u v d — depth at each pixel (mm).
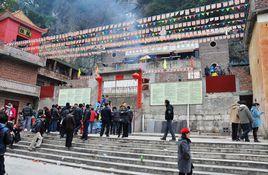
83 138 11938
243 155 8391
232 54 33875
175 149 9812
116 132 14641
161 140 10500
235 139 11188
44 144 12047
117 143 11102
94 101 21344
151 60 30141
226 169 7742
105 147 10898
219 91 16578
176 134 15656
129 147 10609
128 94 19141
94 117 14719
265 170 7352
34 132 13789
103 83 20281
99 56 38906
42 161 10273
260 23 13375
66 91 23250
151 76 22859
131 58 34125
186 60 27438
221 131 15836
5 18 29391
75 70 40625
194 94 17125
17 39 30375
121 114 12617
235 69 19109
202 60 28703
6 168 7996
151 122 17703
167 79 22297
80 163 9781
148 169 8367
